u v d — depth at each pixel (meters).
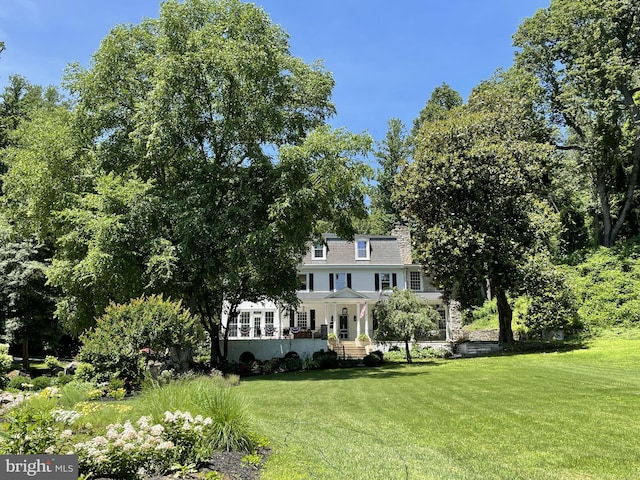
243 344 27.81
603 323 26.66
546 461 6.39
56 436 4.89
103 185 18.45
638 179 33.72
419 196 26.25
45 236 23.12
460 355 29.31
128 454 4.77
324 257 37.41
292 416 9.62
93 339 12.83
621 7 29.11
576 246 36.69
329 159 18.97
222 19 20.70
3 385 14.20
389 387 14.30
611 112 29.56
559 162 34.25
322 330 32.09
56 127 21.66
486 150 24.70
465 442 7.40
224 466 5.50
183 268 20.42
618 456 6.58
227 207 20.19
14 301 22.59
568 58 32.38
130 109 21.39
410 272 38.09
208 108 20.52
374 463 6.12
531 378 15.15
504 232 24.70
